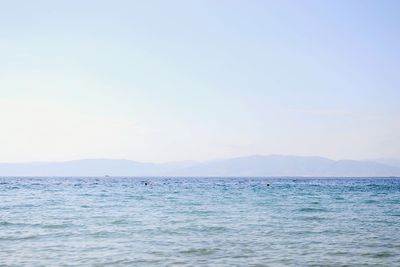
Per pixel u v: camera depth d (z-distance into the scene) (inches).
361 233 915.4
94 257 671.1
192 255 684.7
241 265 616.1
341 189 3440.0
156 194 2578.7
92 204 1722.4
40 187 3828.7
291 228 989.2
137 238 850.8
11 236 877.8
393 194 2566.4
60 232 931.3
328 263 629.6
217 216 1247.5
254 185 4694.9
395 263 632.4
